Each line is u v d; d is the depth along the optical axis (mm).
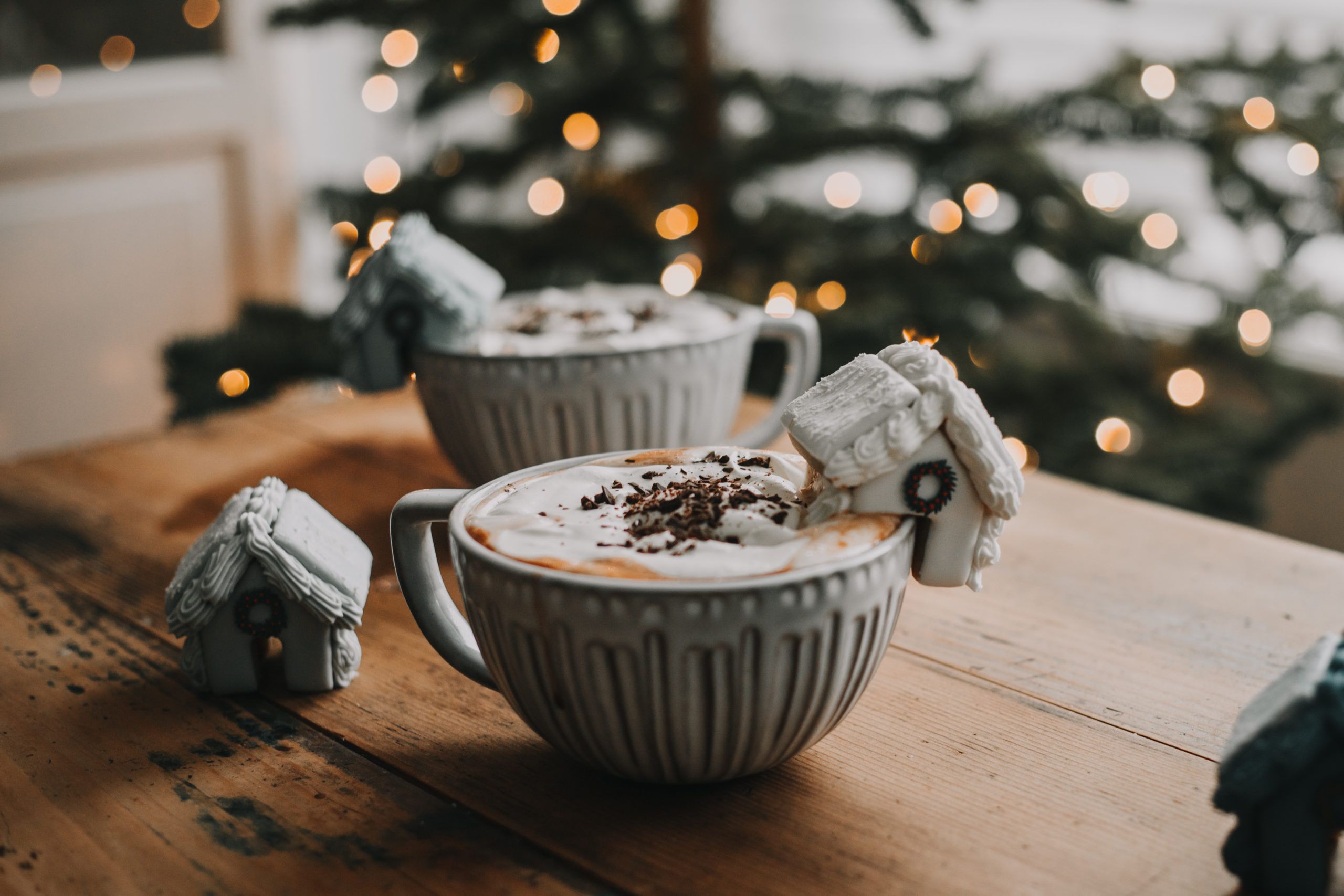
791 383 606
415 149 1420
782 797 433
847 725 464
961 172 929
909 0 918
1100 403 921
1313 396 922
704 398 573
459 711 475
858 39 1464
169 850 418
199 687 485
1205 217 1239
